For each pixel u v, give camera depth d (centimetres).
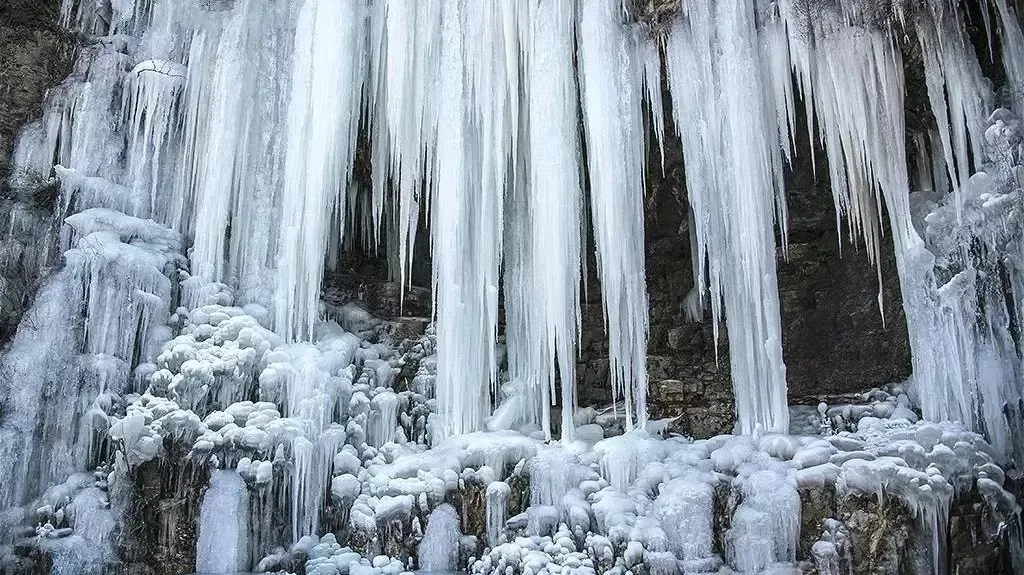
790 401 1103
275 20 1212
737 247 958
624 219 1000
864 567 775
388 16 1107
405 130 1088
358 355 1142
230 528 895
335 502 950
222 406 998
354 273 1352
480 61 1066
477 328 1055
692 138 1014
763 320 952
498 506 905
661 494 855
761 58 1007
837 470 813
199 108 1191
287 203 1123
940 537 770
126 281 1043
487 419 1075
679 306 1284
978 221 917
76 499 912
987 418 884
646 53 1051
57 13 1237
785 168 1200
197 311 1063
